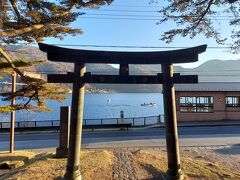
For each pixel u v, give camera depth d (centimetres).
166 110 856
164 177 905
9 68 1159
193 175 942
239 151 1645
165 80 857
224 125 3002
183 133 2483
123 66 857
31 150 1892
